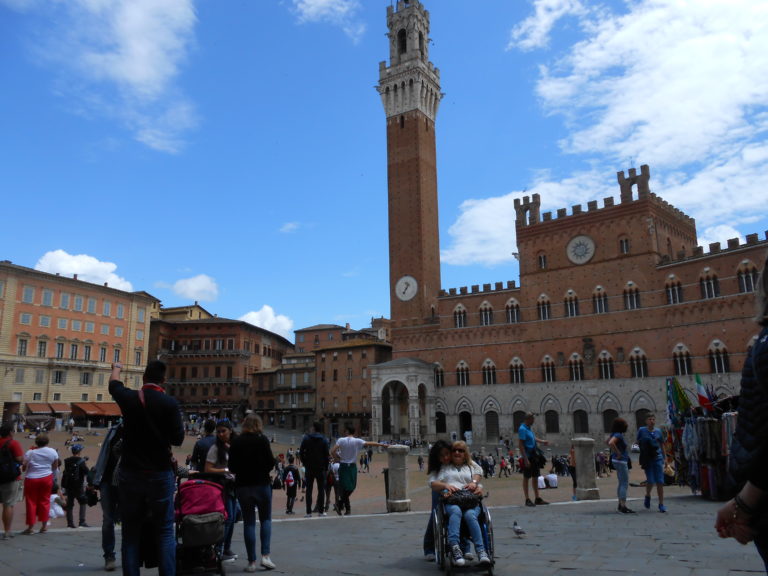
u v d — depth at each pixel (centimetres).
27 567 1368
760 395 474
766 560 500
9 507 1833
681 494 2731
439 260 11831
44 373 10519
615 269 9019
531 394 9531
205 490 1247
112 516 1353
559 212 9731
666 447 3288
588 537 1581
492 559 1179
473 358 10231
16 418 9156
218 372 14450
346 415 12194
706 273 8044
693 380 7975
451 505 1259
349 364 12500
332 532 1872
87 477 2327
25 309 10394
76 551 1589
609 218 9194
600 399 8856
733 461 509
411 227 11481
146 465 1021
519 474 6394
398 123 12094
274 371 14238
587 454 2611
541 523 1894
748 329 7531
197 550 1223
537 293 9750
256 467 1344
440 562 1253
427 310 11069
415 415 9969
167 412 1044
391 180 11919
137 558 1024
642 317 8650
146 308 12775
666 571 1126
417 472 6894
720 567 1142
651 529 1680
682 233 9762
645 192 8888
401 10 12569
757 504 485
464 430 10231
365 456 7781
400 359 10444
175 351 14612
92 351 11438
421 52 12462
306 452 2398
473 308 10406
